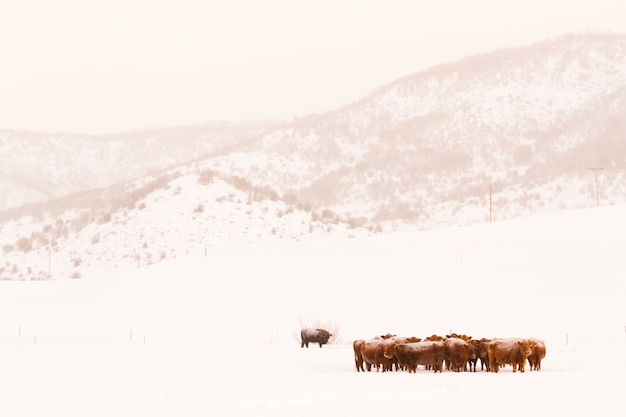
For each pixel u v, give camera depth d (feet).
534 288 207.00
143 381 84.12
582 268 218.18
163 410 60.13
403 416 57.26
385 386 77.77
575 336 157.07
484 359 97.45
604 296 190.29
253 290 242.58
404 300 211.61
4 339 182.09
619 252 228.02
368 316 196.65
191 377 89.40
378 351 97.55
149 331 196.85
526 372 93.15
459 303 202.49
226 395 70.95
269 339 175.22
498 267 234.99
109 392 73.31
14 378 88.02
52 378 87.97
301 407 62.64
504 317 183.42
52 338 185.68
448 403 64.44
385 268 255.50
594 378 83.15
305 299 223.71
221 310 219.41
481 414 58.23
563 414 57.88
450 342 96.17
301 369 102.27
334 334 162.20
